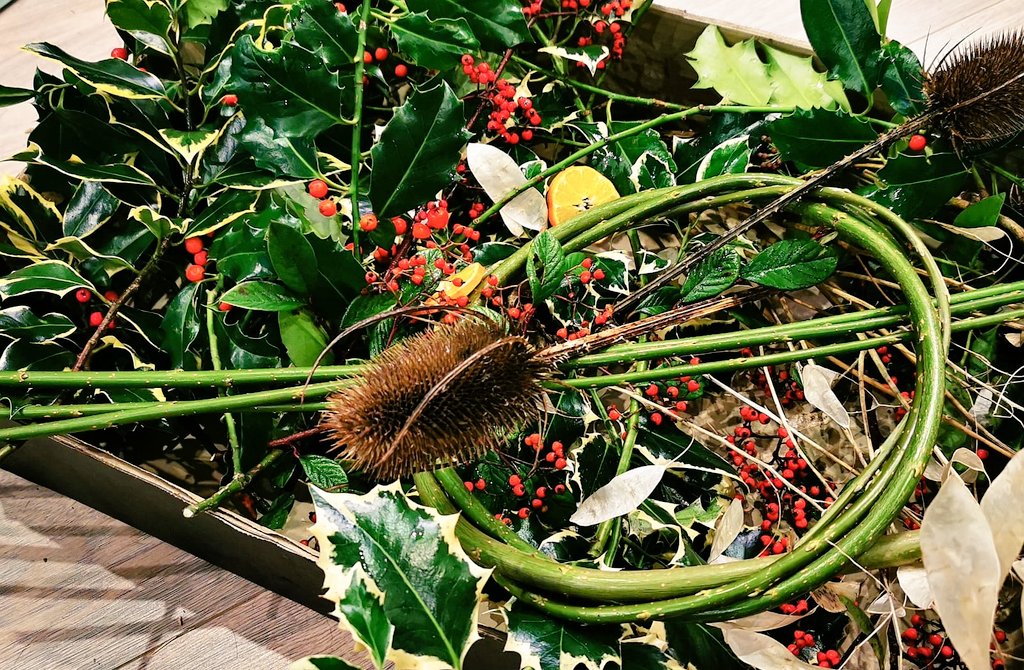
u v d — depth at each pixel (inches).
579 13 26.5
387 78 27.4
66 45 30.3
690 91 27.9
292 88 23.8
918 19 29.5
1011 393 24.9
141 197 25.3
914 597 21.4
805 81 26.1
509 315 22.6
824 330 22.8
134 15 24.9
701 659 22.7
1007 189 25.9
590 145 26.1
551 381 22.6
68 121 25.0
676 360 25.5
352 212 24.4
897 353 26.3
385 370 20.4
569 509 24.3
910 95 25.2
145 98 25.3
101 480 24.0
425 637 20.6
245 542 23.4
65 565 25.3
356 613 20.3
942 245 25.6
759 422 26.0
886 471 21.4
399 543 20.8
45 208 25.2
